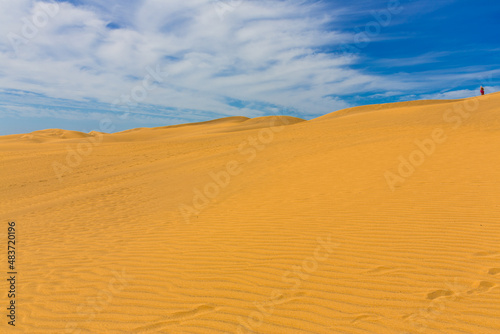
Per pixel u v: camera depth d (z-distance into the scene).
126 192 12.48
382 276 4.04
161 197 10.91
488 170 8.54
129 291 4.30
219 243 5.72
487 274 3.85
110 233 7.17
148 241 6.28
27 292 4.48
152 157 23.91
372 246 4.89
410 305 3.43
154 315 3.70
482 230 5.04
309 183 9.81
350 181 9.32
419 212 6.11
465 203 6.33
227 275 4.49
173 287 4.30
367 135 21.72
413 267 4.17
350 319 3.32
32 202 12.24
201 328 3.39
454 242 4.74
